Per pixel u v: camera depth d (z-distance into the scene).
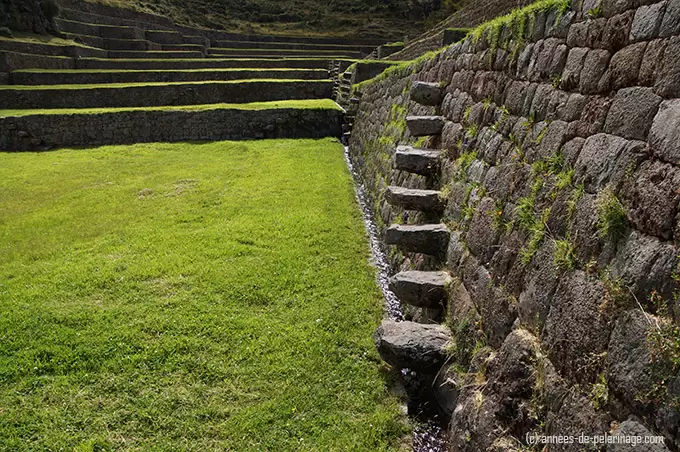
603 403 2.03
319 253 7.03
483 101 4.48
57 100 19.66
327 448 3.60
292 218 8.40
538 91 3.36
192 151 15.19
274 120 17.17
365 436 3.71
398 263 6.10
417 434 3.72
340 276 6.30
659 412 1.75
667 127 2.08
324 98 21.05
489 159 3.96
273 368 4.46
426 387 4.04
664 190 2.01
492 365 2.94
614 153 2.38
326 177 11.23
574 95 2.89
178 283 6.09
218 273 6.34
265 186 10.52
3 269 6.64
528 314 2.76
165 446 3.62
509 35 4.07
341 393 4.18
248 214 8.72
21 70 22.61
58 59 24.94
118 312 5.41
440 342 3.74
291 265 6.58
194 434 3.74
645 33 2.35
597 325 2.16
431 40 14.97
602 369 2.08
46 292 5.88
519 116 3.62
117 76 23.25
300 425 3.83
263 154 14.17
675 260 1.88
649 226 2.06
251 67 27.28
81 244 7.48
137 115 17.22
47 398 4.09
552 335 2.47
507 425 2.62
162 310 5.45
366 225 8.31
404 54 18.48
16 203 9.93
